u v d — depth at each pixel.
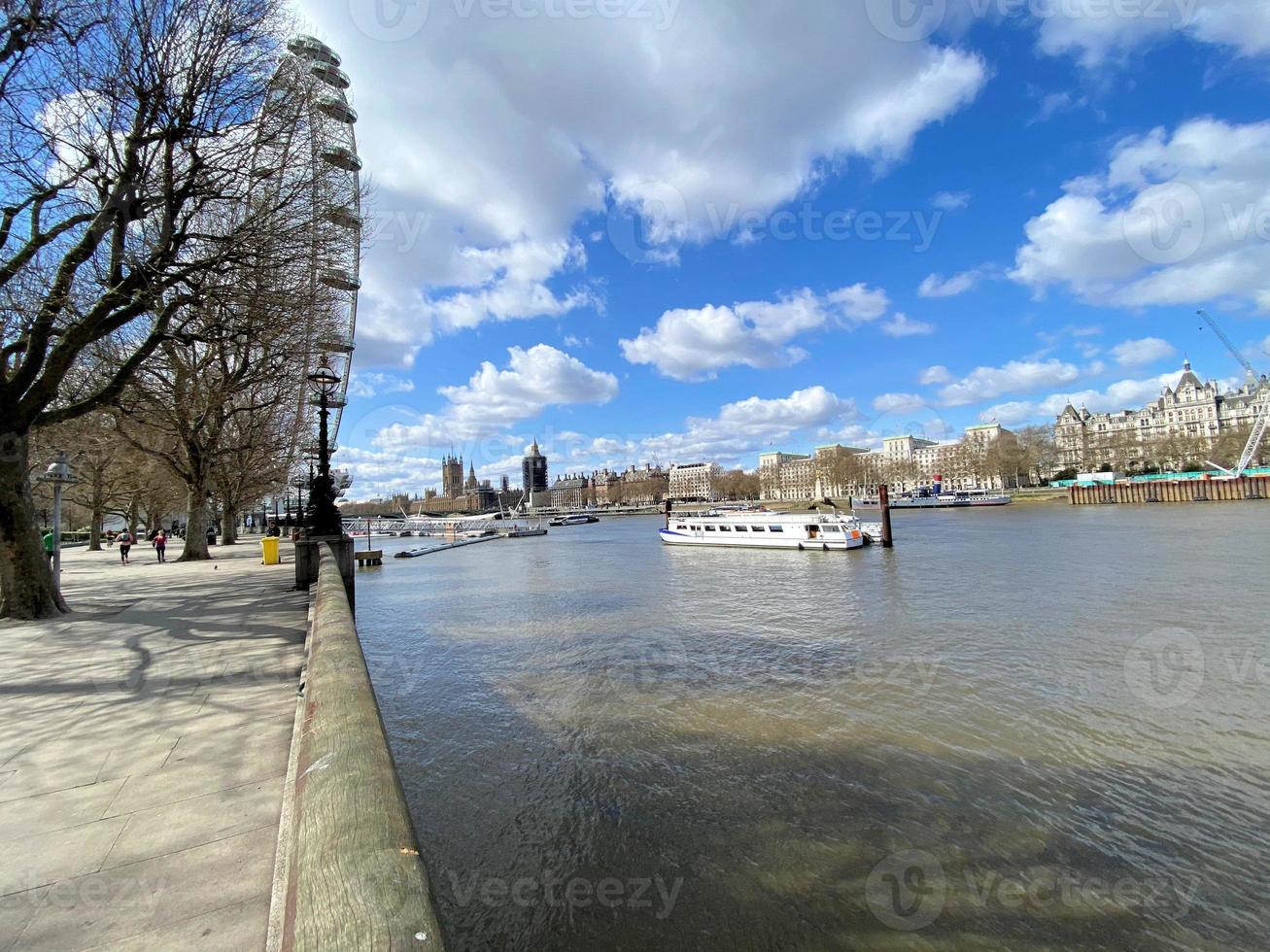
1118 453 143.50
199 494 31.45
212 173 14.90
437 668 16.94
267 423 34.41
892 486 162.88
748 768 10.48
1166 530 51.09
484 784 10.13
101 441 34.09
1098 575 29.34
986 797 9.52
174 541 65.69
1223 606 21.55
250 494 56.16
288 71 16.06
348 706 3.98
